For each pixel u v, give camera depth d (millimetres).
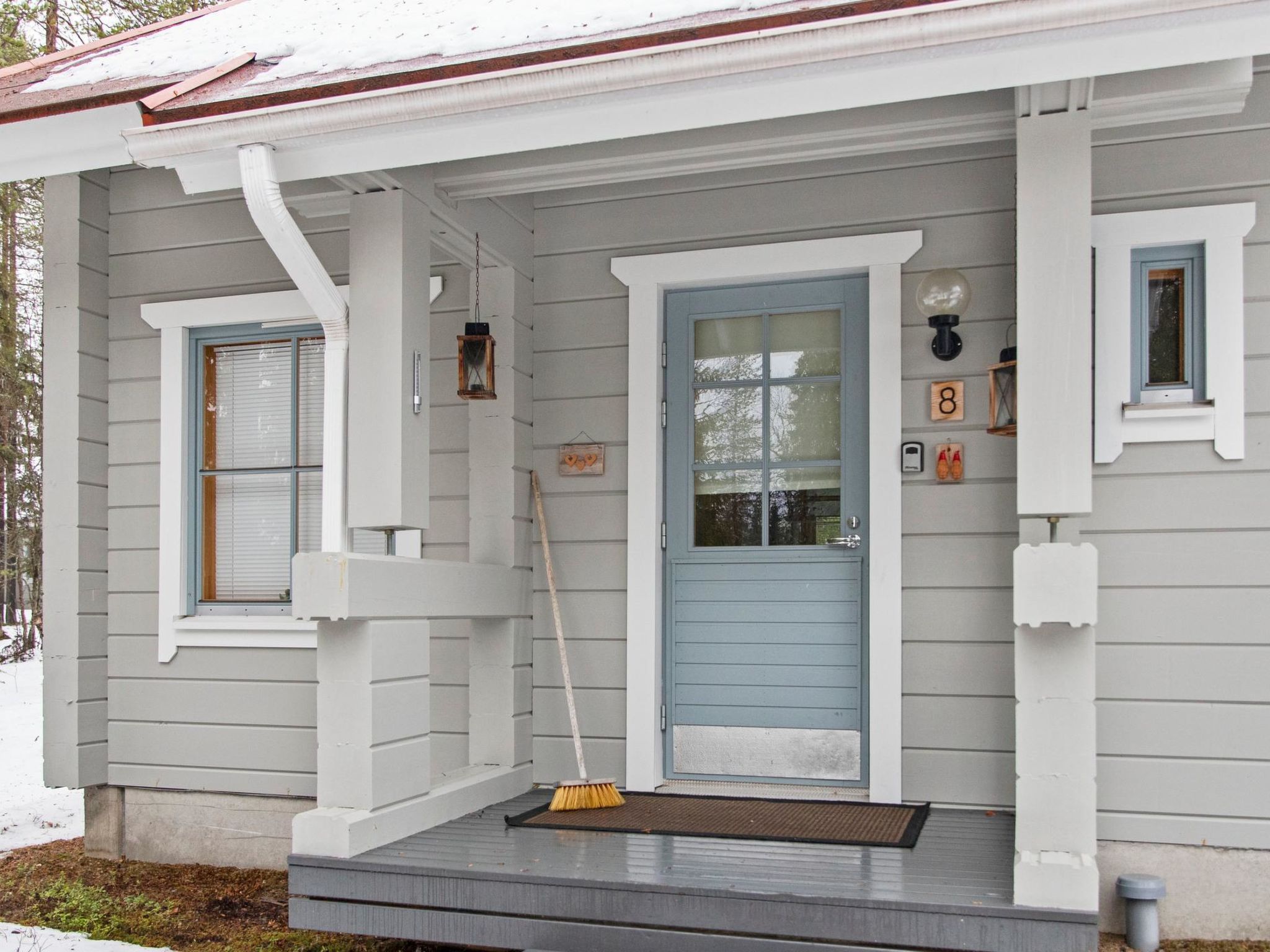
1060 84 3324
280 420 5449
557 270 5066
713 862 3561
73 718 5383
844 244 4609
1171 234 4102
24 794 7898
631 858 3627
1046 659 3174
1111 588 4109
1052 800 3146
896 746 4426
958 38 3037
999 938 3045
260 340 5500
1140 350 4188
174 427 5477
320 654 3857
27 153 4574
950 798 4379
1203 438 4051
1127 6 2904
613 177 4457
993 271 4445
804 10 3131
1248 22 2949
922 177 4562
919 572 4457
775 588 4738
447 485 5117
